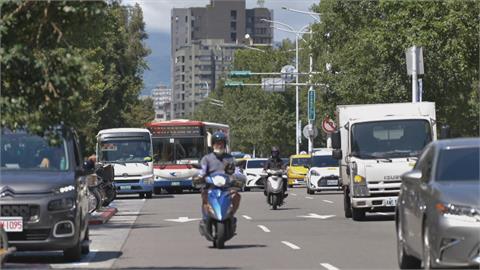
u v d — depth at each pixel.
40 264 30.89
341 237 40.97
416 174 25.84
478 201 22.91
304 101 154.12
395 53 74.44
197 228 48.12
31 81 24.17
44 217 29.70
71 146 32.66
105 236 43.41
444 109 78.56
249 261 31.55
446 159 25.42
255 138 173.62
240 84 119.00
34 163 32.16
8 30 24.00
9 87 24.23
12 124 24.09
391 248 35.56
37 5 23.80
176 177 97.06
